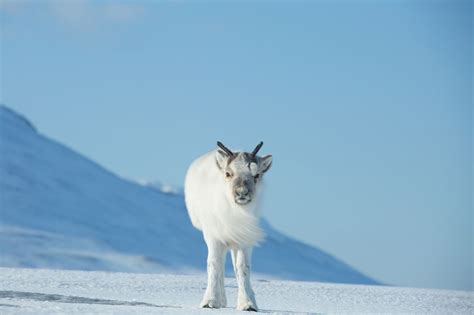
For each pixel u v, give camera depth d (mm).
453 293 50562
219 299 33594
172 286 46156
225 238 33312
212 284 33625
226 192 32188
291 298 43750
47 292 39844
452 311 40281
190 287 46031
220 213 32562
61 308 28734
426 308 41062
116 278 49875
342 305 40562
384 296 46594
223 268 33969
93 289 42719
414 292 50531
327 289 50125
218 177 32875
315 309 37375
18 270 53656
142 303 34969
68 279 47531
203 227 34156
